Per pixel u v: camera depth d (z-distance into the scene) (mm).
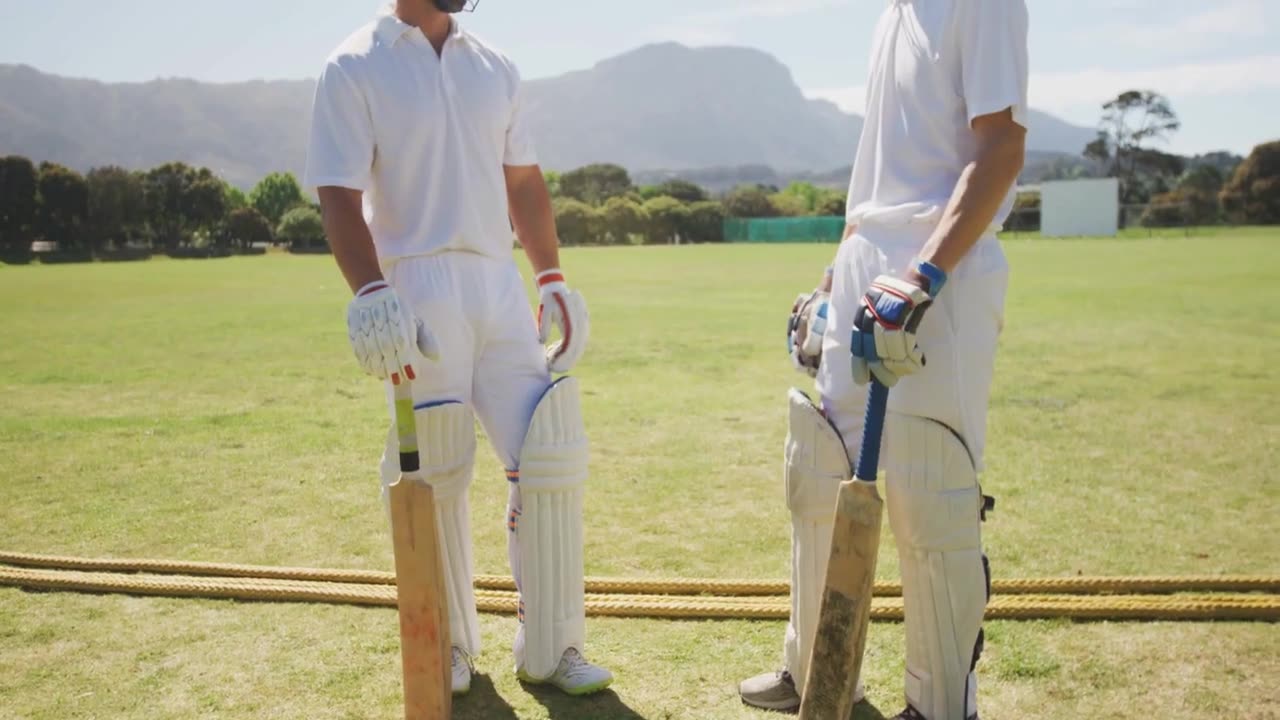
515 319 2609
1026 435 5746
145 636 2953
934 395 2133
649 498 4500
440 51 2572
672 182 82312
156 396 7473
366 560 3717
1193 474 4836
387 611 3143
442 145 2533
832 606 2012
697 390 7512
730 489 4648
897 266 2184
